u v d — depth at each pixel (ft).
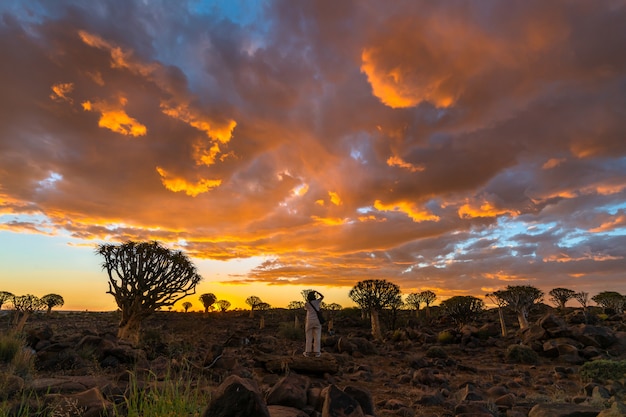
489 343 65.16
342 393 13.02
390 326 92.32
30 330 34.47
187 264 53.78
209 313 132.67
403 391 28.12
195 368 26.91
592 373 33.78
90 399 13.03
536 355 48.32
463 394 25.63
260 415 9.98
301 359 32.22
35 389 15.84
